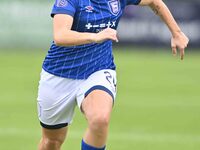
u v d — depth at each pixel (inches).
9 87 1729.8
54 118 813.2
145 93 1680.6
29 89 1699.1
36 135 1150.3
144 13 2620.6
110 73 774.5
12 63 2237.9
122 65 2247.8
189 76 2018.9
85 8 748.0
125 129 1215.6
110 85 757.3
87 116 731.4
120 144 1079.6
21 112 1374.3
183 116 1362.0
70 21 727.1
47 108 806.5
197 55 2581.2
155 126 1250.0
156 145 1076.5
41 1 2586.1
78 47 766.5
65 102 792.9
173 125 1262.3
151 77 1982.0
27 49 2605.8
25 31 2598.4
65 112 805.9
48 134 836.0
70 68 775.7
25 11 2593.5
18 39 2605.8
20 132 1174.3
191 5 2578.7
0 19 2593.5
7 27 2598.4
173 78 1968.5
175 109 1449.3
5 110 1393.9
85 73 773.9
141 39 2635.3
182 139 1130.0
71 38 706.8
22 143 1081.4
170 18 836.0
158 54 2593.5
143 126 1248.8
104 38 693.9
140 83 1857.8
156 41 2632.9
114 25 775.7
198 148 1055.6
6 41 2605.8
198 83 1877.5
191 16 2591.0
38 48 2608.3
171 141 1111.0
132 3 818.2
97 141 717.9
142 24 2628.0
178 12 2588.6
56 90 789.9
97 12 755.4
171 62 2374.5
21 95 1603.1
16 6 2591.0
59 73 782.5
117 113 1387.8
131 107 1465.3
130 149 1042.7
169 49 2635.3
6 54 2485.2
